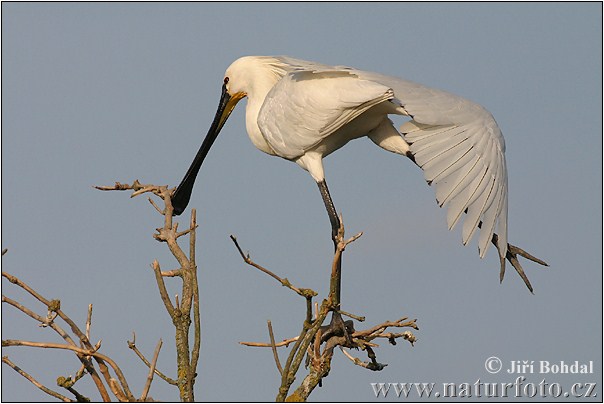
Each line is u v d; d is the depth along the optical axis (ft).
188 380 32.89
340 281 46.50
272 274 32.99
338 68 44.75
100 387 31.53
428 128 40.04
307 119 46.37
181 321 33.73
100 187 38.81
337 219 48.29
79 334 32.04
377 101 43.70
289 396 34.45
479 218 38.27
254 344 34.81
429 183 38.86
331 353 39.45
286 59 50.57
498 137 39.75
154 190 39.11
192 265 34.73
